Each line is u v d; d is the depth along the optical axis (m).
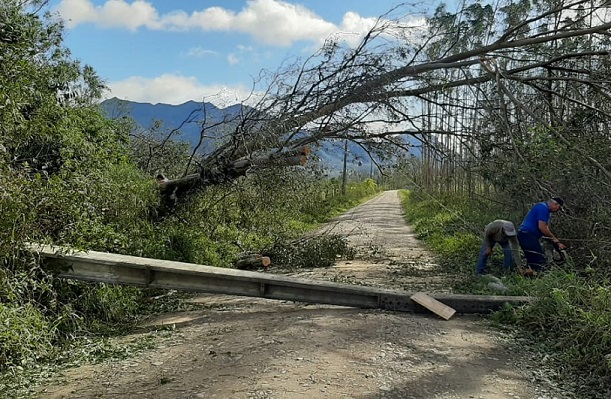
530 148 8.84
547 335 5.60
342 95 10.20
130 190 9.19
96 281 6.59
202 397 4.06
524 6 11.14
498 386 4.35
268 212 13.82
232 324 6.32
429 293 6.89
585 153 8.32
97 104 12.47
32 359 5.00
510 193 10.48
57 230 6.75
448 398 4.07
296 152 10.27
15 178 5.77
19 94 6.49
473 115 10.69
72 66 11.29
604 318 4.91
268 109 10.34
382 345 5.27
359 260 12.61
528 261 8.57
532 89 10.98
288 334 5.66
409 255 13.39
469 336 5.71
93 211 7.36
